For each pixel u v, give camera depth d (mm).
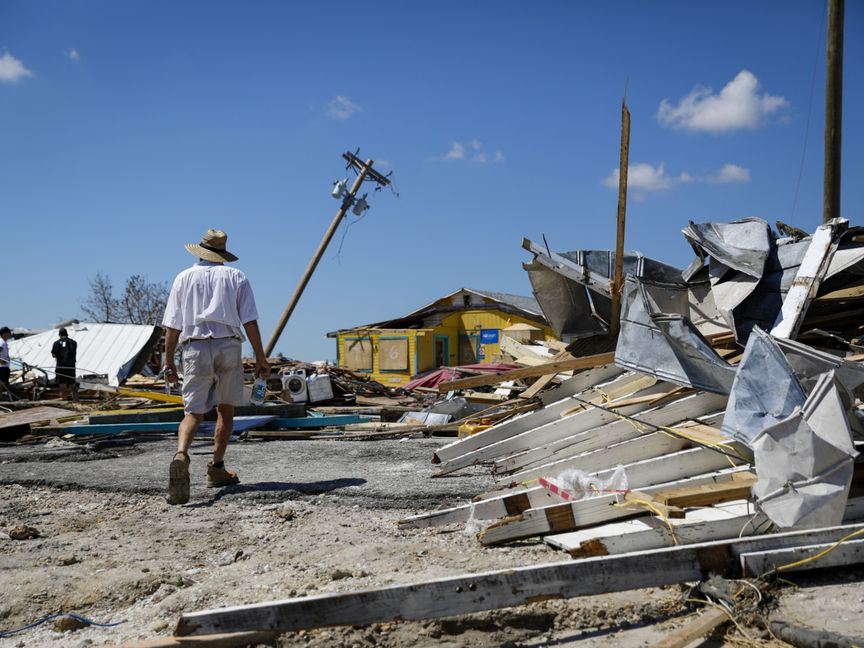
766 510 3471
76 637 3096
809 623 2828
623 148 6176
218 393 5930
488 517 4551
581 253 7695
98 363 25578
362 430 10828
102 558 4152
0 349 16922
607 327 7801
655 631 2916
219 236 6035
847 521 3715
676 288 7074
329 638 2840
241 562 4055
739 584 3100
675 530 3607
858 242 5562
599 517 3977
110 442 9422
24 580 3695
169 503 5578
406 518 4625
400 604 2863
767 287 5984
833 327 6273
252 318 5996
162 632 3057
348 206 30641
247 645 2742
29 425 10633
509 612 3053
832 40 12977
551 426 5816
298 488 5879
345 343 31797
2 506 5672
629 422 5262
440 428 10312
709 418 4918
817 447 3451
